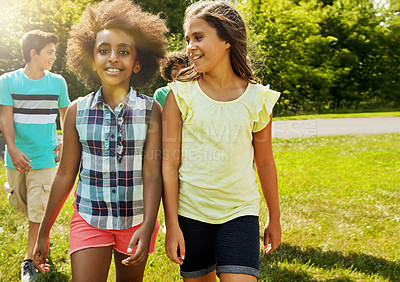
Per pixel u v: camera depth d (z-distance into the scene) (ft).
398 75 83.66
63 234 13.10
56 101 11.66
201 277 7.20
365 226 14.40
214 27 6.62
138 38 7.29
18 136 11.25
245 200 6.84
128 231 7.18
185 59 12.23
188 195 6.89
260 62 8.77
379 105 82.02
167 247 6.82
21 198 11.69
